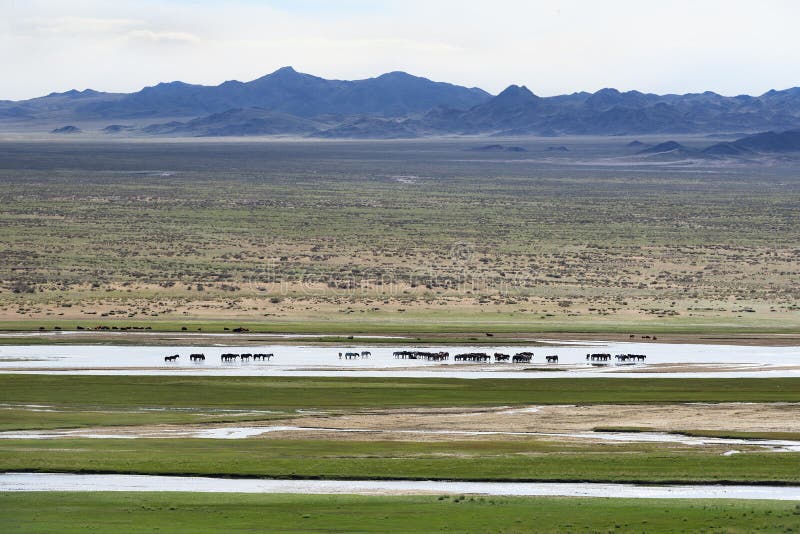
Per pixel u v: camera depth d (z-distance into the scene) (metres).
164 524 90.94
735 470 113.38
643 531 90.06
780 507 98.06
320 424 140.88
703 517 94.25
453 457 119.38
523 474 111.12
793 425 142.00
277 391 163.25
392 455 120.56
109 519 92.44
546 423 142.50
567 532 89.50
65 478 110.00
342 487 106.94
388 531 88.94
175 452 121.25
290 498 100.38
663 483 109.06
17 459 116.19
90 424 139.62
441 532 88.94
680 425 141.50
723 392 164.25
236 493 102.62
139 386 165.88
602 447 126.44
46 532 88.50
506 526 91.06
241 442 128.38
